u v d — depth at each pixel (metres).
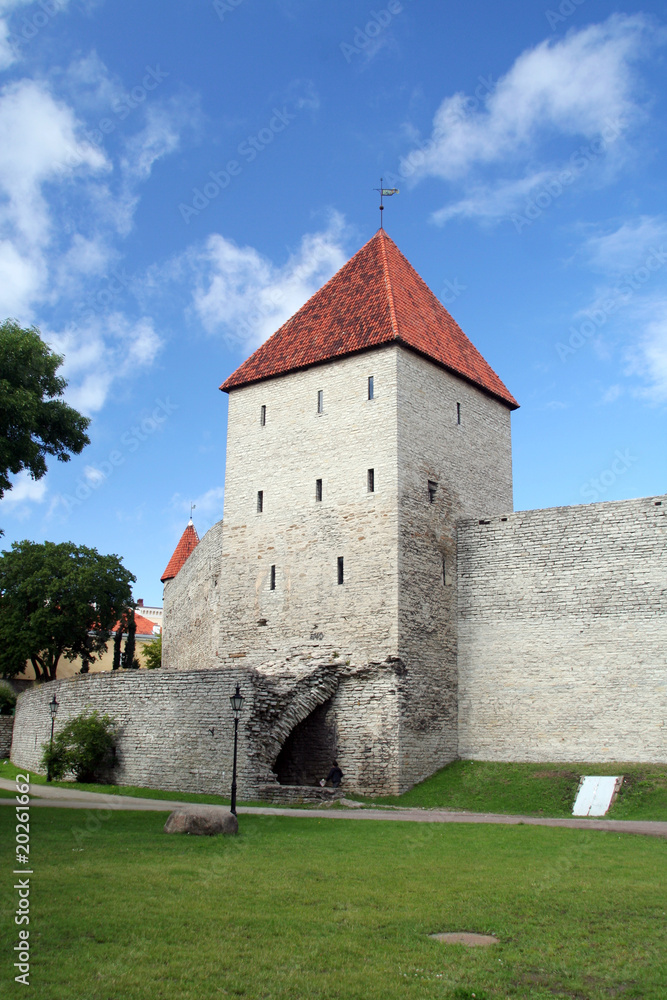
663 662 25.25
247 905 10.05
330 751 27.77
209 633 38.31
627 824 18.72
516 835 15.99
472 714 28.64
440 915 9.91
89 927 8.93
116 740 28.89
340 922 9.56
